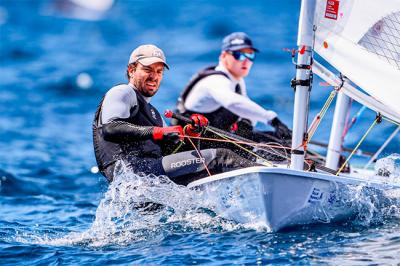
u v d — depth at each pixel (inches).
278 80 1934.1
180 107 996.6
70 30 3134.8
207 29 2876.5
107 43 2792.8
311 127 754.8
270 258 624.4
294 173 659.4
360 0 708.0
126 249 677.9
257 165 742.5
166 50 2518.5
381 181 731.4
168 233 709.9
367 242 654.5
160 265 625.3
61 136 1449.3
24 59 2485.2
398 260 610.5
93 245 698.2
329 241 658.2
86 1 3577.8
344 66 714.8
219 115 968.9
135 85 774.5
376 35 723.4
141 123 767.1
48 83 2039.9
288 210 673.0
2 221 828.0
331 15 701.9
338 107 863.7
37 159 1243.2
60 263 647.1
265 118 912.3
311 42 685.3
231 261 623.5
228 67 986.1
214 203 718.5
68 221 829.2
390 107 732.0
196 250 655.1
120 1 3713.1
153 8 3499.0
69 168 1178.0
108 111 741.9
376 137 1322.6
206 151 751.1
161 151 812.0
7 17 3501.5
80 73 2194.9
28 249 691.4
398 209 730.8
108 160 756.0
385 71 725.3
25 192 1014.4
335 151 864.9
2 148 1331.2
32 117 1633.9
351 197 697.0
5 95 1891.0
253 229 697.0
